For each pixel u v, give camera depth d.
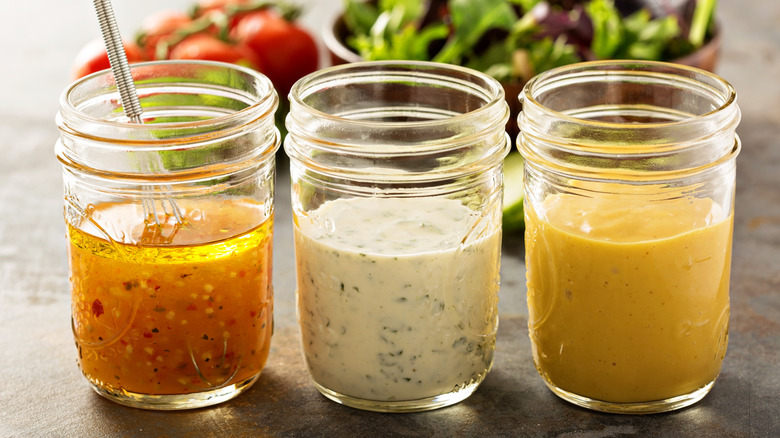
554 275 0.69
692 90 0.70
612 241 0.67
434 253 0.68
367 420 0.70
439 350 0.69
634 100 0.72
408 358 0.69
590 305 0.68
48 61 1.16
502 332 0.77
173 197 0.67
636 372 0.69
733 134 0.67
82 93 0.70
